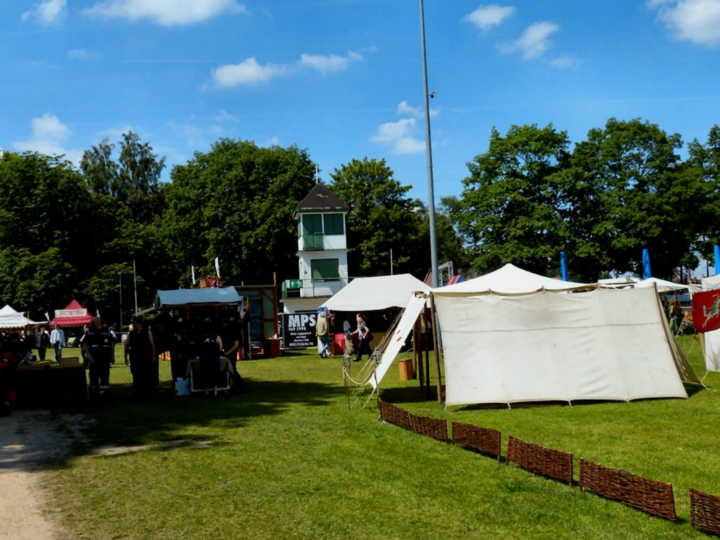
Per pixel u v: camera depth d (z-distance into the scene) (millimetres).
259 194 59000
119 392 17719
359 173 64312
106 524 6402
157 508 6863
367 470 8219
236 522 6363
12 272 50719
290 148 62844
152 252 61719
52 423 12531
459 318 14055
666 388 13703
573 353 13930
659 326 14352
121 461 9133
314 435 10688
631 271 50188
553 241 48312
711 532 5750
